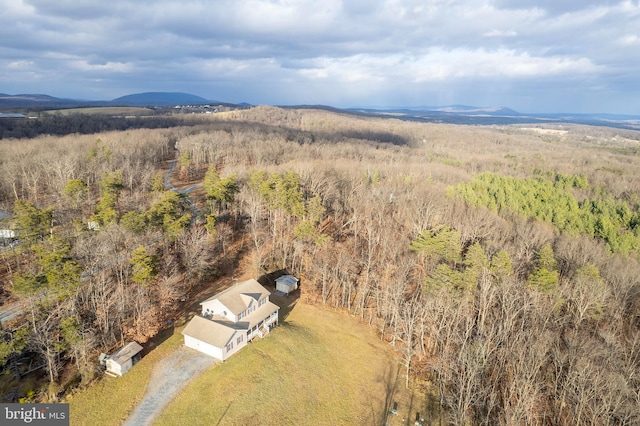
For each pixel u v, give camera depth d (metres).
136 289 56.47
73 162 98.50
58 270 46.97
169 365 47.88
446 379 47.94
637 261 73.38
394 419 45.06
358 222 84.19
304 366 50.72
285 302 65.62
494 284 56.91
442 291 55.44
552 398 47.47
